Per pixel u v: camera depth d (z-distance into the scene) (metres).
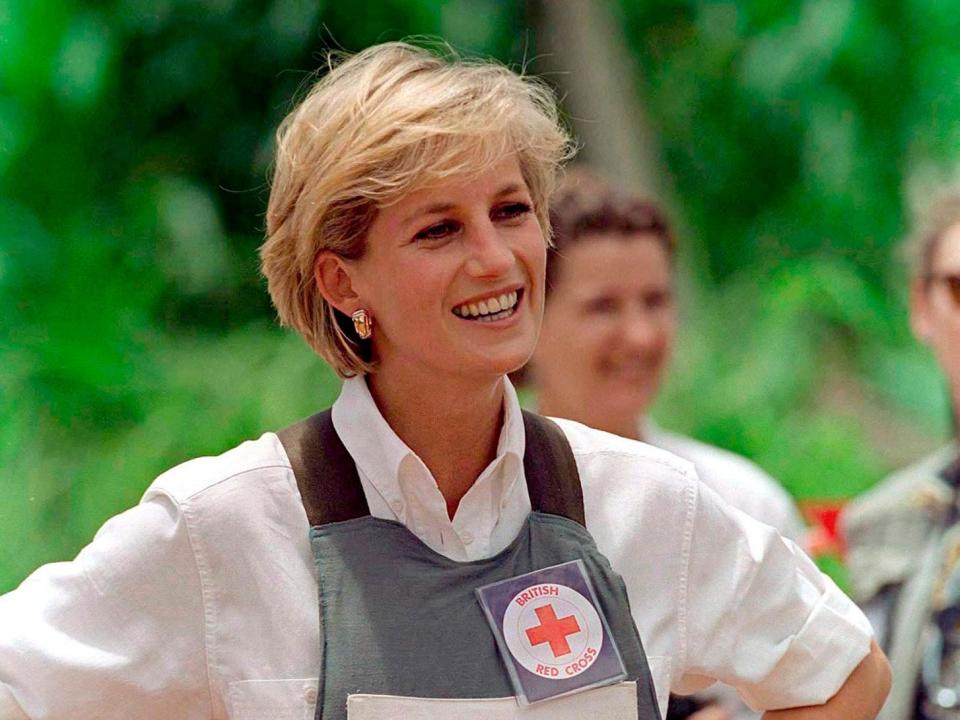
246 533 7.53
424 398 7.64
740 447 23.05
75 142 23.23
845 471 22.66
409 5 24.22
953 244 12.62
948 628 11.88
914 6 27.44
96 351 21.67
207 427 21.11
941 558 12.12
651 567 8.00
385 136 7.21
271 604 7.47
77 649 7.52
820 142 27.08
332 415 7.86
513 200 7.47
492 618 7.42
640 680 7.59
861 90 27.34
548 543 7.71
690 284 25.78
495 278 7.33
